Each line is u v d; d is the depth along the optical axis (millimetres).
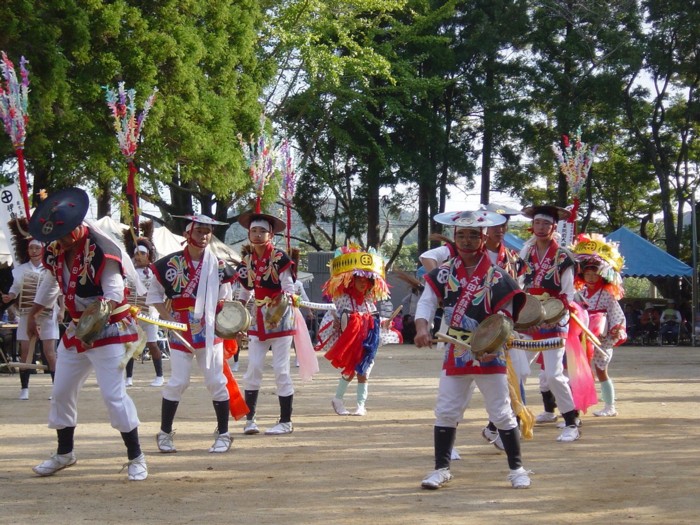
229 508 6305
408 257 59625
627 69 35719
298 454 8508
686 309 32188
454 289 6863
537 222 9289
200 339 8586
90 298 7160
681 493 6738
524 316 8117
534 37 37406
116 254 7133
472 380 6996
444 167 39031
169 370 18484
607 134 39312
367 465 7926
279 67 32875
